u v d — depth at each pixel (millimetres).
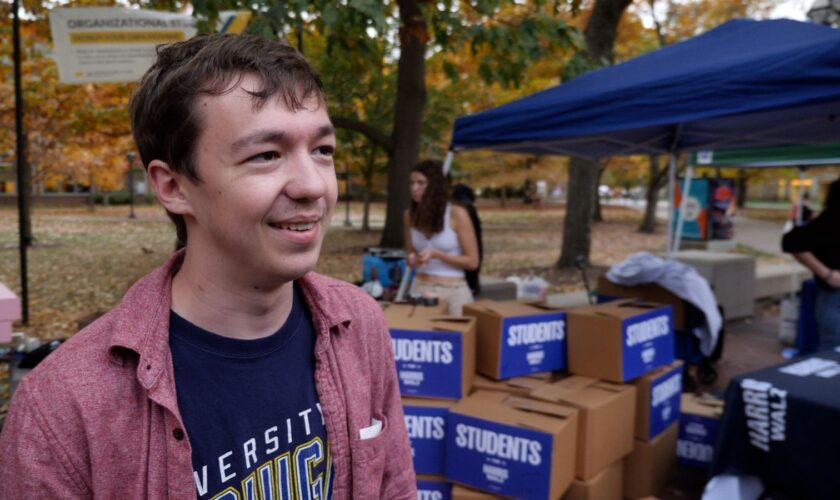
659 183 19641
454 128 4656
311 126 794
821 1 4523
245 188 759
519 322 2953
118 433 752
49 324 6363
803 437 2262
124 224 20062
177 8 6125
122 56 4816
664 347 3271
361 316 1068
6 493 736
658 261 4695
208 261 825
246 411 858
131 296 827
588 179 11016
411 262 3939
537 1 5996
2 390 3939
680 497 3186
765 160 7922
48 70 9891
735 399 2490
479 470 2529
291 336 935
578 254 11164
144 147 828
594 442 2650
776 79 2875
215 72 761
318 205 811
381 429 1062
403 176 9242
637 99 3488
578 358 3064
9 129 11203
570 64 6230
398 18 5664
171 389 792
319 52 9977
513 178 23469
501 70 6535
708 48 3678
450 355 2742
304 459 922
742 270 7641
